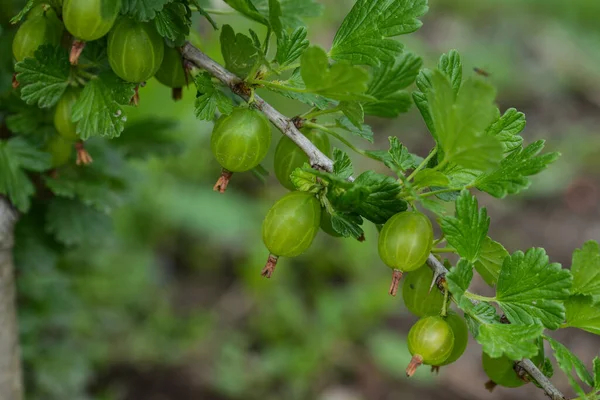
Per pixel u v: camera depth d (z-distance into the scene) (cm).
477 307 44
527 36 203
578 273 45
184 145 60
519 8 211
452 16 209
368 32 46
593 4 210
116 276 95
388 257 44
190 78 51
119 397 100
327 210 45
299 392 106
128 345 105
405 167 45
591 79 186
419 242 44
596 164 158
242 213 130
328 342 112
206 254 129
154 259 120
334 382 110
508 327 43
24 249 59
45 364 66
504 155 46
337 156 45
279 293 116
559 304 43
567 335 117
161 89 89
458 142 42
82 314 85
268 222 44
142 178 60
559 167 156
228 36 47
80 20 45
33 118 53
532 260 44
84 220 58
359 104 45
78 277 71
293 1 53
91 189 56
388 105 50
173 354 107
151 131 59
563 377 107
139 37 46
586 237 139
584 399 44
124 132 58
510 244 136
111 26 45
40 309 64
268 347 113
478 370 111
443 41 196
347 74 42
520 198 149
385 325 119
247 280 119
